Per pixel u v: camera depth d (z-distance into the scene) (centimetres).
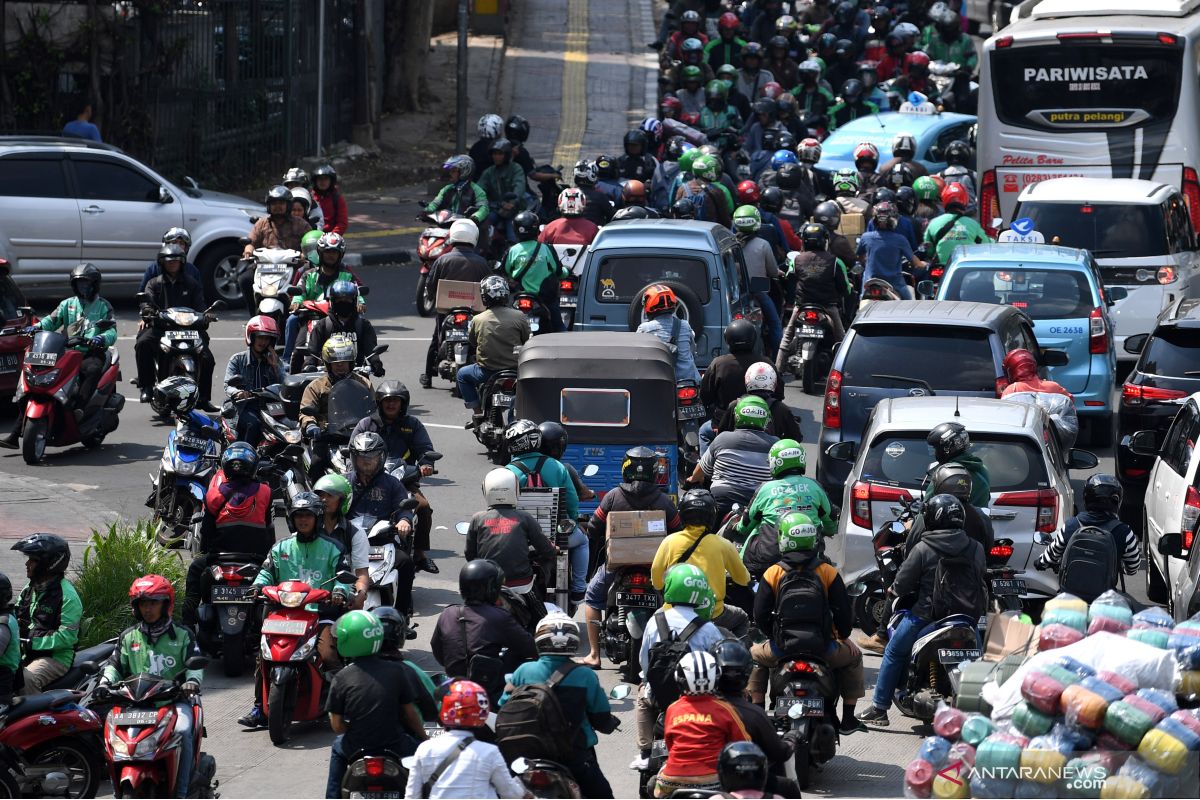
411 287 9675
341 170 12388
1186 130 8769
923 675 3759
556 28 16562
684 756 2894
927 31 13950
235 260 8919
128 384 7644
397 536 4400
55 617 3688
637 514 4109
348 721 3122
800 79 11762
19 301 6962
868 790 3566
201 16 11144
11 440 6538
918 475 4550
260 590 4078
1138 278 7538
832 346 7588
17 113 10462
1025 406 4734
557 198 9338
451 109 14175
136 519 5559
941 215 8056
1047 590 4403
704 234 6825
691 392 5981
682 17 12469
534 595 4122
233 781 3638
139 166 8694
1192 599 4181
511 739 3008
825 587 3575
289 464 5369
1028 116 9006
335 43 12731
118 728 3203
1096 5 9262
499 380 6362
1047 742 2809
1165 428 5694
